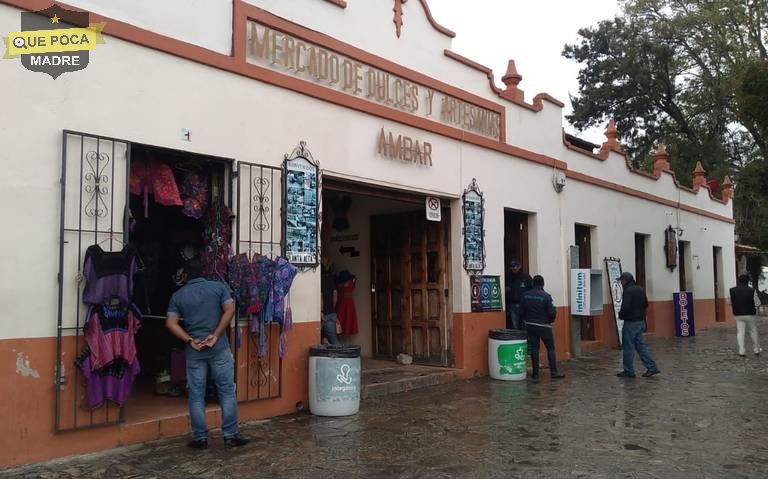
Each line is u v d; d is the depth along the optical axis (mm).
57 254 5711
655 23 32500
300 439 6562
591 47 35062
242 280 7008
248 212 7332
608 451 6254
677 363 12961
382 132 9234
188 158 7062
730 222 26016
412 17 10078
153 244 8453
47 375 5578
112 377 5922
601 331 15391
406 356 11305
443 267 11062
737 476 5500
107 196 6078
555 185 13523
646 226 18234
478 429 7117
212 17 7160
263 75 7559
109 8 6227
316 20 8414
